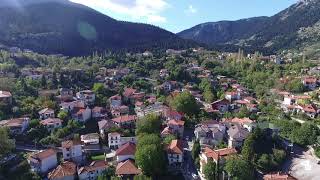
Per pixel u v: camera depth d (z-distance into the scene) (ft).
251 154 462.19
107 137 536.01
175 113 596.29
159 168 442.50
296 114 623.36
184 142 535.19
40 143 513.86
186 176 448.65
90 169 434.71
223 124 549.54
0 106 596.70
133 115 615.98
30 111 609.83
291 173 458.09
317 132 534.78
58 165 456.45
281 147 501.56
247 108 648.38
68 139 530.68
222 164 436.35
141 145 455.63
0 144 450.30
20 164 452.35
